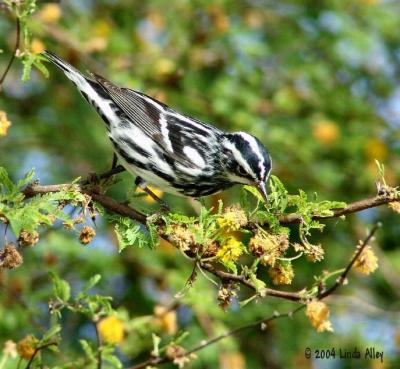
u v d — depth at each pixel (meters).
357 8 14.41
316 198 7.92
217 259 7.80
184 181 10.03
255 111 13.67
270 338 13.05
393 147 14.52
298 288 13.08
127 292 12.77
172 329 10.02
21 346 7.64
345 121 14.30
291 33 14.20
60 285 7.59
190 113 13.46
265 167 10.18
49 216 7.41
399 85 15.01
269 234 7.82
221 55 13.68
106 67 13.05
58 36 12.34
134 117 9.66
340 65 14.55
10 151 13.85
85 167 13.96
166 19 13.90
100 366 7.59
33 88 14.32
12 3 8.32
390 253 14.12
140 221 8.09
